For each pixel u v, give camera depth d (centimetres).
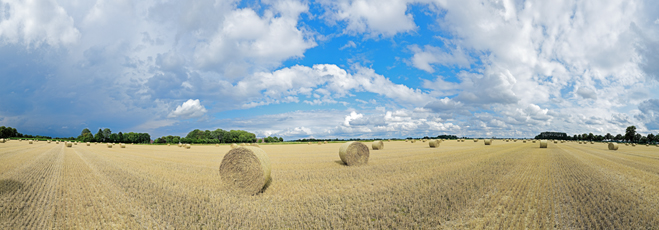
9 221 754
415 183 1190
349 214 788
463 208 830
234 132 11762
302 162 2156
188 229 691
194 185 1212
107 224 732
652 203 920
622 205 859
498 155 2555
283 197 1004
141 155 3044
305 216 781
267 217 773
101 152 3475
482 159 2162
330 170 1627
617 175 1427
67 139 12119
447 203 891
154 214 803
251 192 1113
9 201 944
